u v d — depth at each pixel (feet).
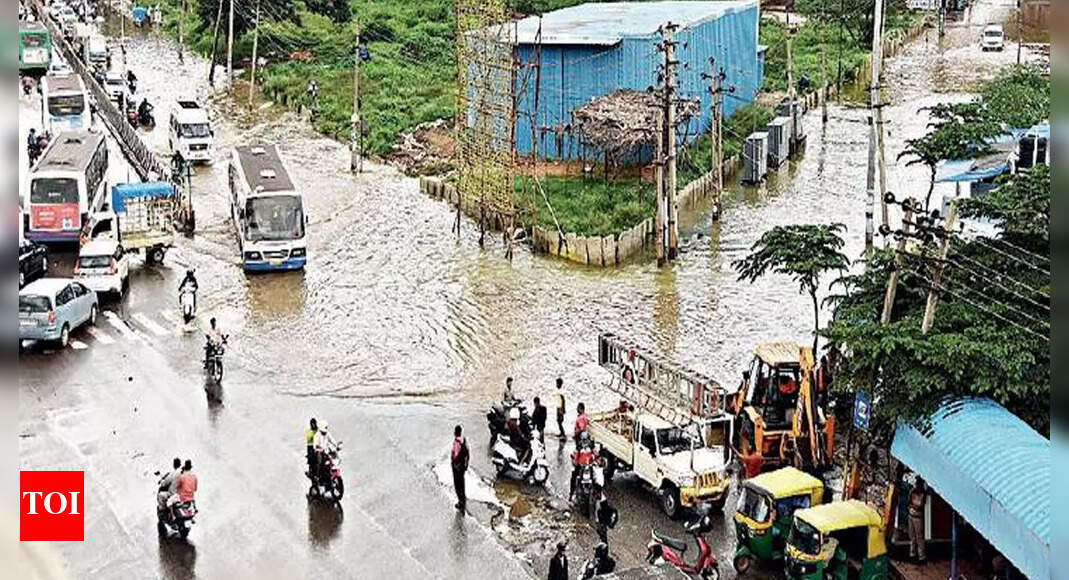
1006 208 100.83
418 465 103.24
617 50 198.18
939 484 80.33
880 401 88.63
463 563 87.56
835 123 248.52
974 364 85.51
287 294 148.56
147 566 86.07
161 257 158.30
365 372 124.16
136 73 298.56
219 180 205.46
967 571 84.43
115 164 204.13
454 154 207.62
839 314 100.58
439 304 145.38
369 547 89.56
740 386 112.88
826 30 316.19
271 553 88.33
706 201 193.77
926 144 154.40
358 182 204.54
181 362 124.88
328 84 270.87
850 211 185.37
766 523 85.56
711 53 222.48
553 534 92.07
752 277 122.93
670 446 95.30
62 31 316.19
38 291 125.90
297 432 108.99
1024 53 302.04
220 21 295.07
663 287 152.05
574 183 187.73
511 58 173.78
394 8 346.95
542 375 123.65
